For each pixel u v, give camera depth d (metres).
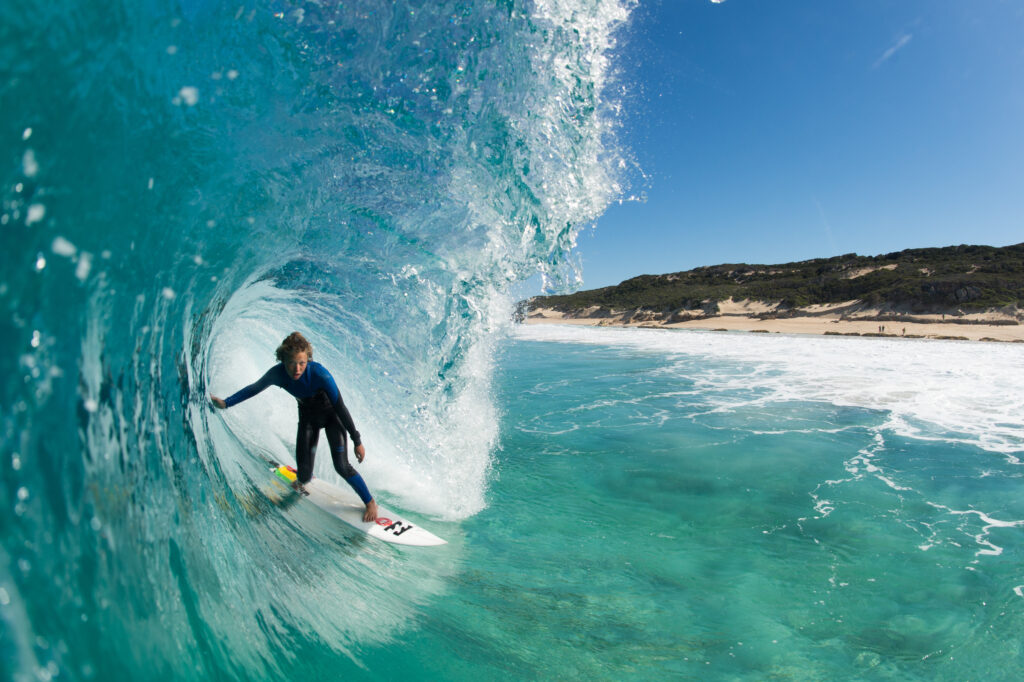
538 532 4.46
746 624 3.19
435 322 5.16
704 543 4.35
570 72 4.73
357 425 5.34
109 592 1.67
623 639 2.98
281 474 4.19
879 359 18.88
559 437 7.86
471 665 2.62
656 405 10.52
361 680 2.39
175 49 2.41
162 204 2.46
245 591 2.44
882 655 2.92
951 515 5.02
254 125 3.02
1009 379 13.65
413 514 4.54
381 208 4.39
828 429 8.48
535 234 5.21
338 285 4.74
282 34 3.00
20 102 1.65
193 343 3.27
